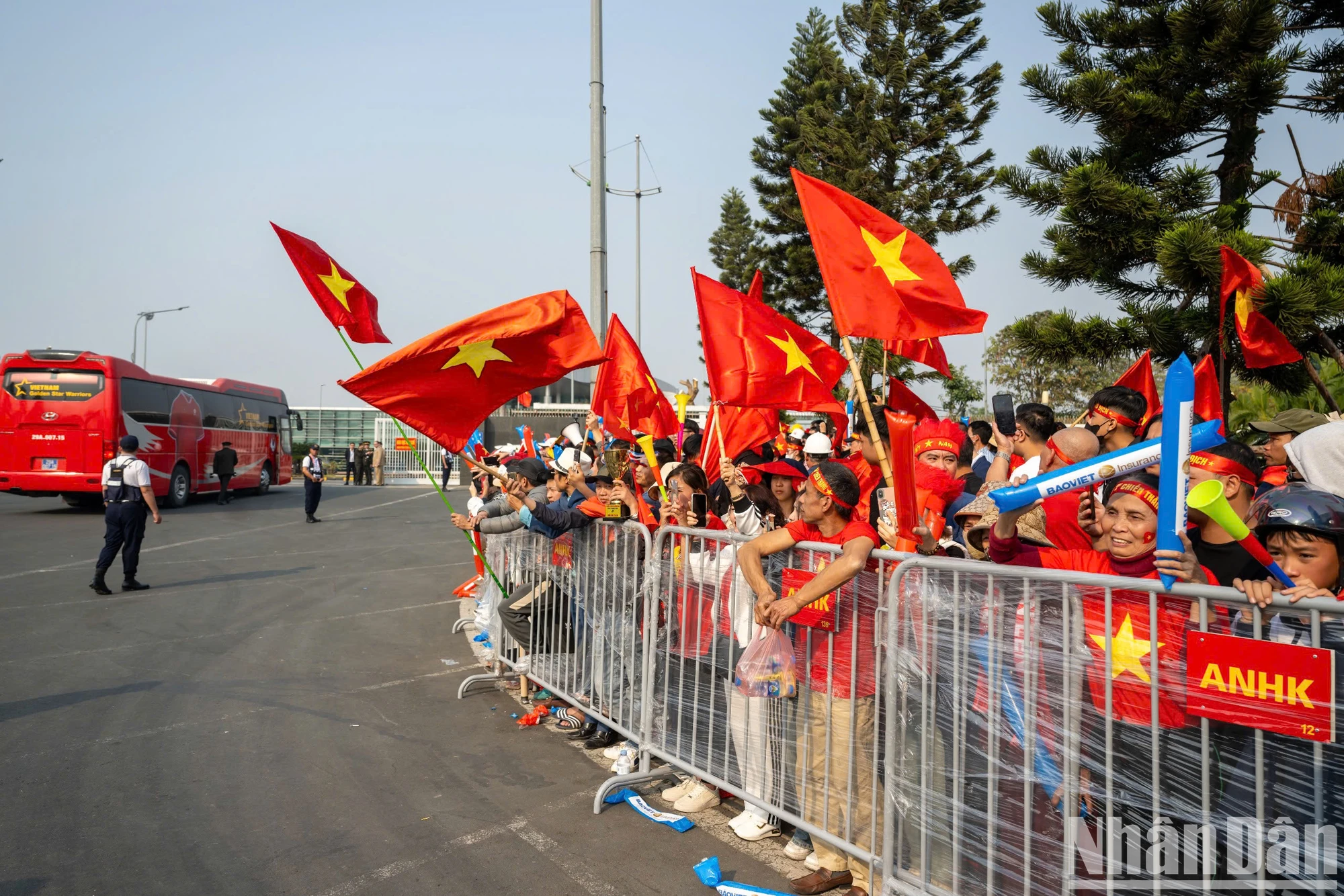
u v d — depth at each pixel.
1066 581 2.55
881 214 3.69
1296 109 10.27
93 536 14.79
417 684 6.35
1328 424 3.48
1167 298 10.45
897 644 3.07
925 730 2.98
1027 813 2.66
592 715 4.88
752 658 3.63
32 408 18.08
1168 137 10.47
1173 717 2.32
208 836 3.87
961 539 4.23
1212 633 2.24
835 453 6.83
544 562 5.60
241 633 7.92
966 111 21.36
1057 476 2.63
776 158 26.55
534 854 3.74
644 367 5.79
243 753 4.90
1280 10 10.12
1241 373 9.70
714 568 4.06
